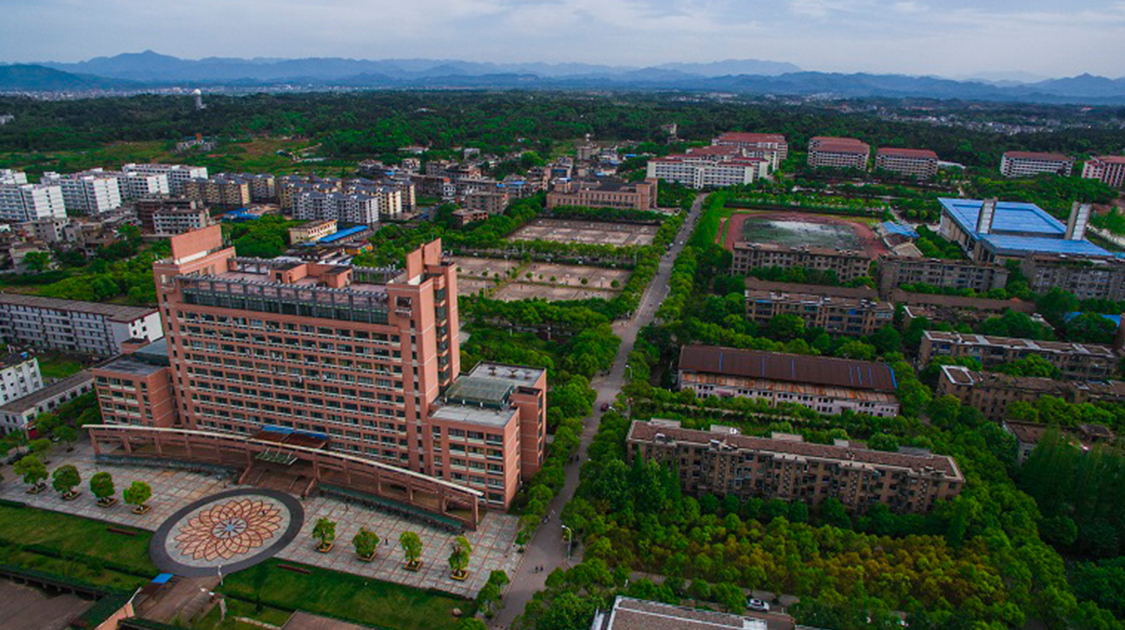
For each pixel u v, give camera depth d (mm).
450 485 193000
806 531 178500
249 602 166125
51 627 137750
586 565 162750
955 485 190625
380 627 159125
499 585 162500
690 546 175250
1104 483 190625
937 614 149875
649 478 190750
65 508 199000
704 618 139875
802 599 155000
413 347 195375
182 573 174875
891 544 178000
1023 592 159125
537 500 191625
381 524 196125
